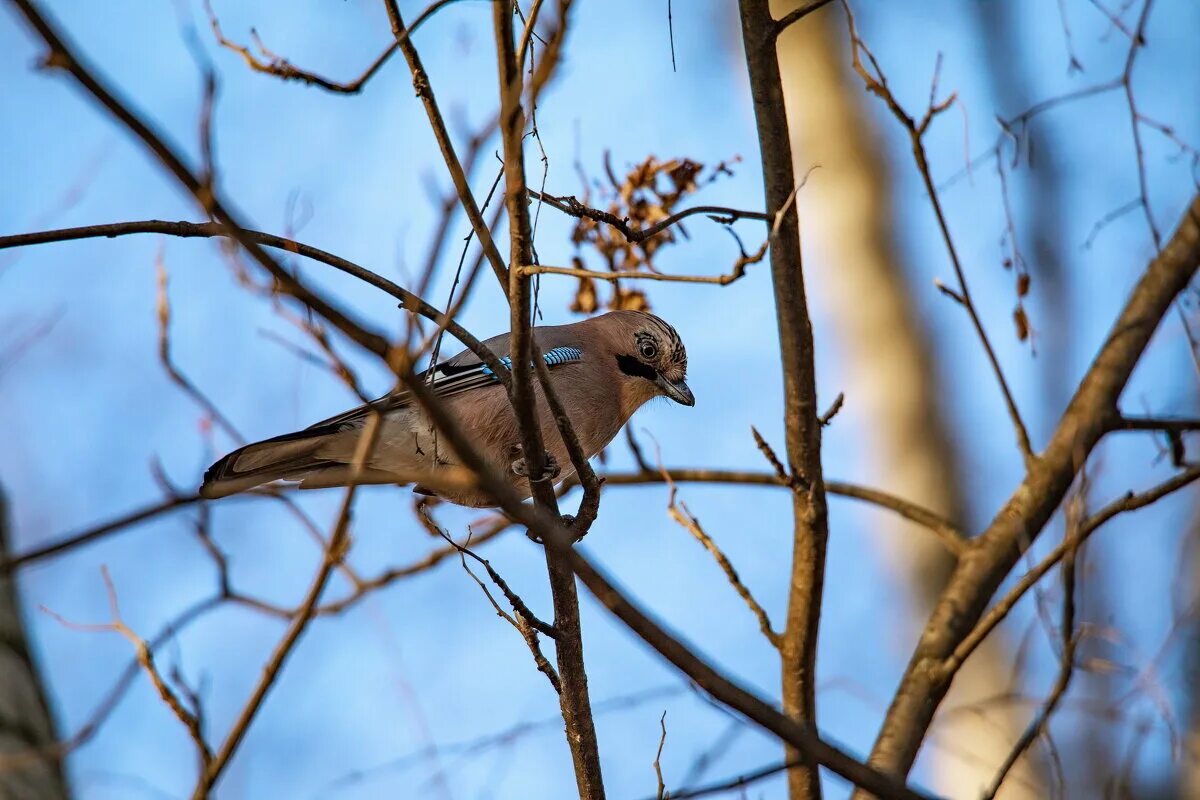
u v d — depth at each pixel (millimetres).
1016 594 8891
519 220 7199
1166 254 10594
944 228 9852
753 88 9227
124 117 5672
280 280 6102
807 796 8773
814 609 9078
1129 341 10367
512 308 7480
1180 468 10281
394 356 6238
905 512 10281
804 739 6945
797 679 9062
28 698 9000
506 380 7836
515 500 6477
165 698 8930
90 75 5535
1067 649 8148
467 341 7781
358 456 8633
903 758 8836
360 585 11852
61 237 7449
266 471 10523
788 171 9180
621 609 6738
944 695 9148
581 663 8102
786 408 9242
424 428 10352
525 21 6980
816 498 9125
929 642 9406
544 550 8102
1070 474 9938
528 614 7758
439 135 7172
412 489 10641
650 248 10789
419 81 7195
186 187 5914
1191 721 12172
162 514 9812
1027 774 12891
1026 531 9773
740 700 6910
